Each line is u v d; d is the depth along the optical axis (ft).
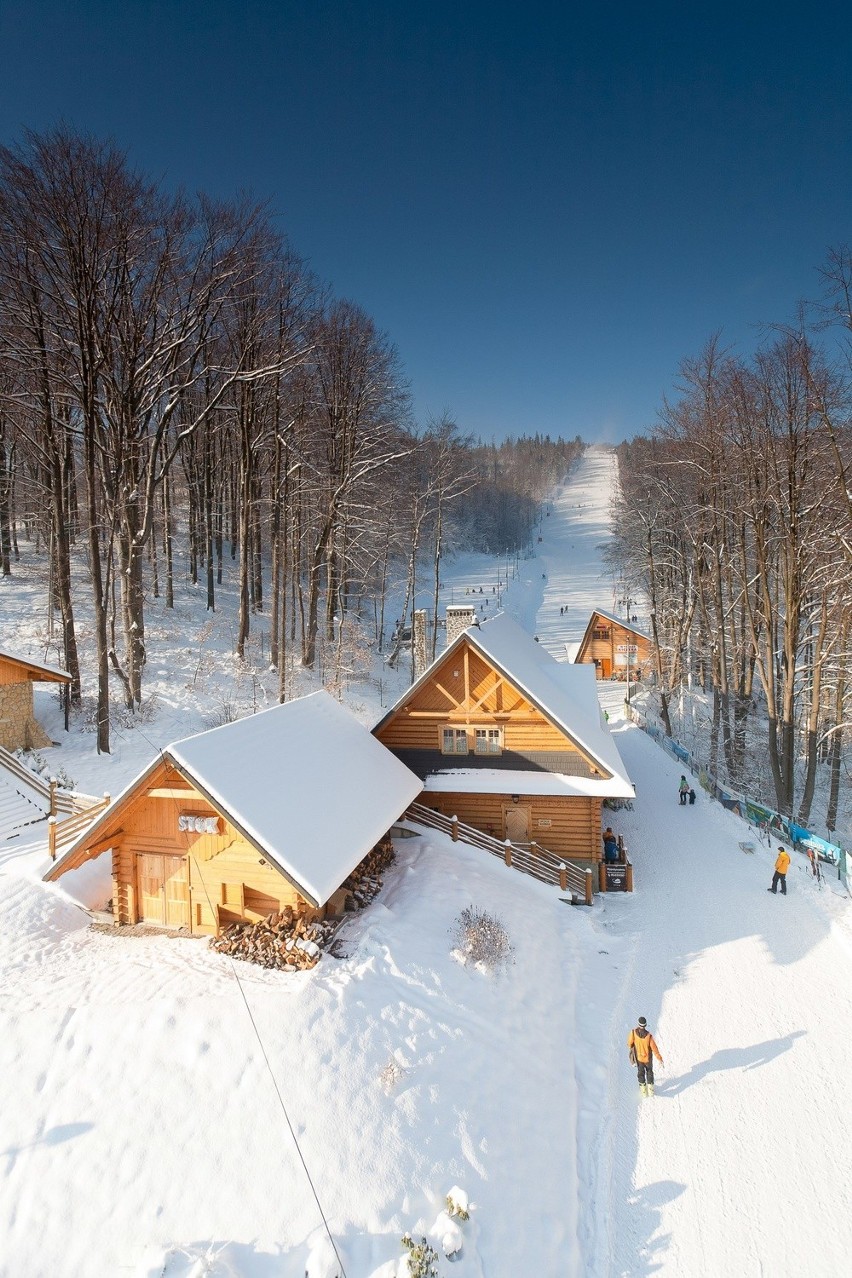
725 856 72.95
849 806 108.37
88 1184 29.53
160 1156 30.40
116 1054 34.19
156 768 44.88
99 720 81.41
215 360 115.65
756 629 114.62
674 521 139.23
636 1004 47.62
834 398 82.17
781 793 92.43
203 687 100.58
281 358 108.78
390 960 42.83
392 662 147.64
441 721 70.90
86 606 119.55
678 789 96.89
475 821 70.64
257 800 44.80
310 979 38.93
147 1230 28.07
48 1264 27.17
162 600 130.52
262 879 46.19
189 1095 32.50
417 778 67.77
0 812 64.69
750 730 126.72
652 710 144.66
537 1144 35.35
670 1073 40.81
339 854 45.37
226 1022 35.35
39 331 83.82
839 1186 32.63
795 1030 43.60
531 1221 31.32
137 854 49.73
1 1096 32.81
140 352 93.66
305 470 127.54
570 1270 29.71
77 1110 32.14
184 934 47.88
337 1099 33.06
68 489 119.85
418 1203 30.35
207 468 145.89
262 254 106.22
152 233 90.12
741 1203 32.19
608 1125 37.42
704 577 127.13
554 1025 44.29
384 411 137.39
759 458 94.73
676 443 119.34
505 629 85.46
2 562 131.13
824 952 52.21
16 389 96.17
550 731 68.74
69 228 78.95
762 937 55.16
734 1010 46.06
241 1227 28.22
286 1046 34.47
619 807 88.79
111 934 48.65
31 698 81.41
